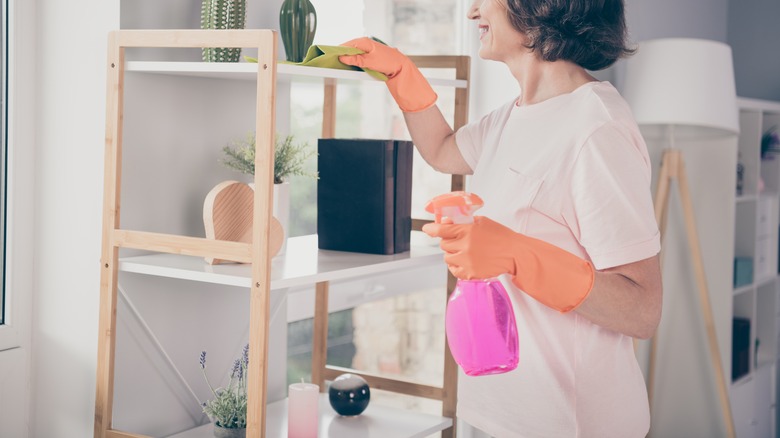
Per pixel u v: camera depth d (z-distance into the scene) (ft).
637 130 4.65
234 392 5.79
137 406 5.54
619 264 4.44
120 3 5.17
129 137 5.27
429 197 8.48
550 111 4.90
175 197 5.63
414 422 6.13
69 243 5.56
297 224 7.36
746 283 10.98
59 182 5.57
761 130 11.12
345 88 7.93
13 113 5.51
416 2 8.07
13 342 5.60
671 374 10.70
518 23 4.93
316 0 6.90
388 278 8.00
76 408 5.57
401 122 8.54
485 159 5.30
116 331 5.37
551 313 4.83
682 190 9.61
